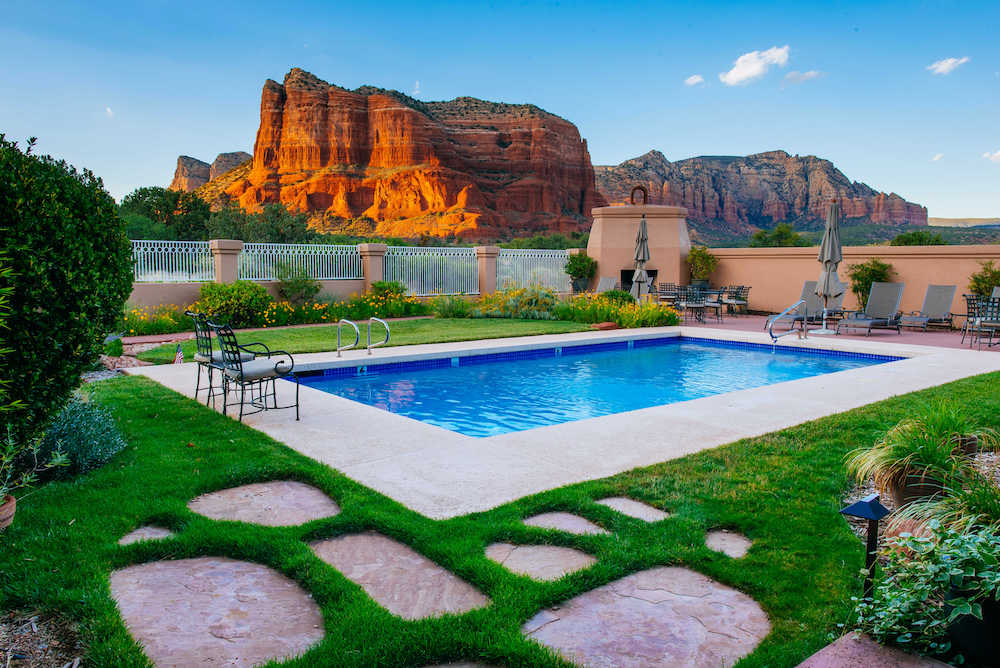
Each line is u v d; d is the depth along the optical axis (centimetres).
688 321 1552
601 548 290
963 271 1359
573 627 231
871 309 1294
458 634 218
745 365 1003
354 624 226
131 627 229
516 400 748
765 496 357
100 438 410
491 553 292
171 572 275
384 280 1803
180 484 372
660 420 552
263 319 1430
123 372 794
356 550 296
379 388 809
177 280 1445
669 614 240
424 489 373
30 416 332
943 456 325
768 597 249
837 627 225
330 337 1178
